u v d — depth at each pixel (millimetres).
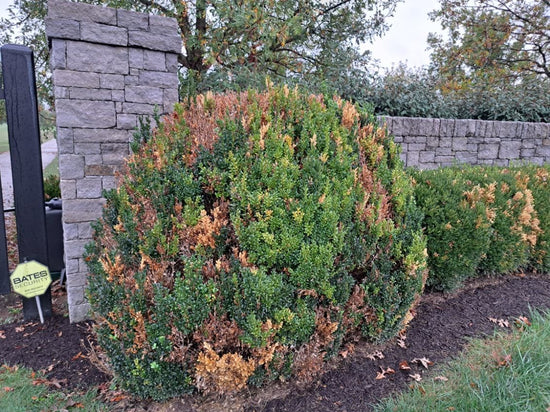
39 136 3309
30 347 3018
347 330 2475
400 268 2605
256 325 1982
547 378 2311
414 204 2764
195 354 2080
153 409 2195
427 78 7273
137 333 2029
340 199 2367
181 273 2232
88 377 2617
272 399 2229
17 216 3281
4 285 3381
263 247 2109
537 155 6789
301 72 7180
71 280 3359
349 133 2734
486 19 10414
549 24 10414
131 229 2275
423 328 3033
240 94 2891
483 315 3268
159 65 3449
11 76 3141
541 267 4238
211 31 6020
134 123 3412
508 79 10742
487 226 3496
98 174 3328
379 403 2248
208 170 2246
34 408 2303
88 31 3119
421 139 5711
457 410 2168
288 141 2385
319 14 7020
